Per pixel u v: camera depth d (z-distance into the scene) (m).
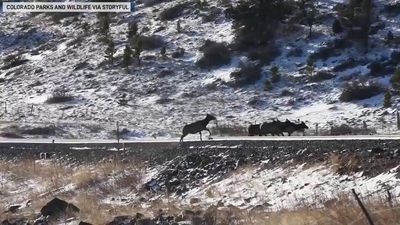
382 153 63.50
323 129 147.00
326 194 55.38
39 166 101.62
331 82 199.25
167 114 192.50
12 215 62.78
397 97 173.75
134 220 48.09
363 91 181.00
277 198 60.31
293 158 72.69
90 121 186.88
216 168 78.44
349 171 61.78
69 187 83.31
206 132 150.62
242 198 63.44
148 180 80.50
